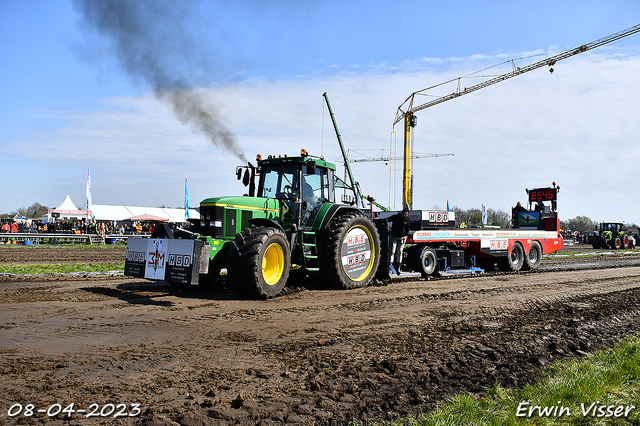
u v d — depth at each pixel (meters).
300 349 4.86
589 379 3.96
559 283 11.01
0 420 3.06
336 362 4.45
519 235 14.73
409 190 46.56
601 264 17.28
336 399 3.56
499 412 3.30
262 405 3.40
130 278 10.34
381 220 11.16
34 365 4.16
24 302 7.16
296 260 9.17
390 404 3.50
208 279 8.90
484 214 37.88
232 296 8.09
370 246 10.17
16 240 27.02
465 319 6.61
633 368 4.23
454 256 12.75
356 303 7.67
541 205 17.06
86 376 3.91
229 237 8.44
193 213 42.00
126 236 29.50
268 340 5.19
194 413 3.23
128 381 3.82
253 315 6.48
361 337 5.43
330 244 9.06
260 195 9.80
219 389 3.70
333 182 10.35
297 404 3.44
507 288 9.95
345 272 9.34
